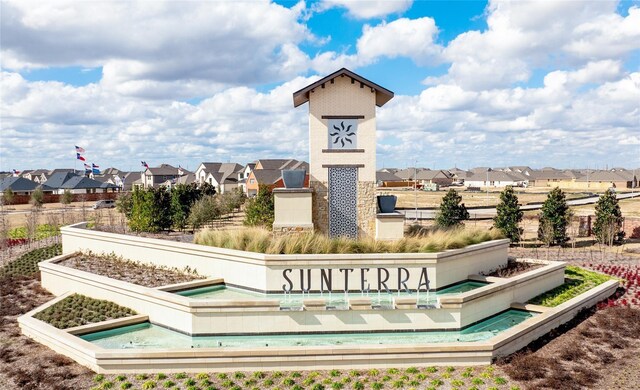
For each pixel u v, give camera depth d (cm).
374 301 1684
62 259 2500
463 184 16638
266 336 1564
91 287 2011
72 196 8456
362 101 2359
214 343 1534
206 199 4459
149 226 3131
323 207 2361
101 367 1393
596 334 1739
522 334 1594
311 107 2352
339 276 1786
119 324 1677
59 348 1565
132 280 1964
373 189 2377
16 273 2717
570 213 4003
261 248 1880
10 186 9262
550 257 3291
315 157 2359
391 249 1891
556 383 1324
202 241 2109
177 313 1620
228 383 1317
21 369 1439
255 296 1772
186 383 1321
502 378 1355
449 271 1916
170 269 2142
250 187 8294
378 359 1423
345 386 1313
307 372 1398
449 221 3891
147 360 1391
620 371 1435
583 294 2106
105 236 2483
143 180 12212
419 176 16188
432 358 1434
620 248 3725
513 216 3816
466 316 1652
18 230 4419
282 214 2177
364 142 2369
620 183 13250
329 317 1577
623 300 2200
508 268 2289
